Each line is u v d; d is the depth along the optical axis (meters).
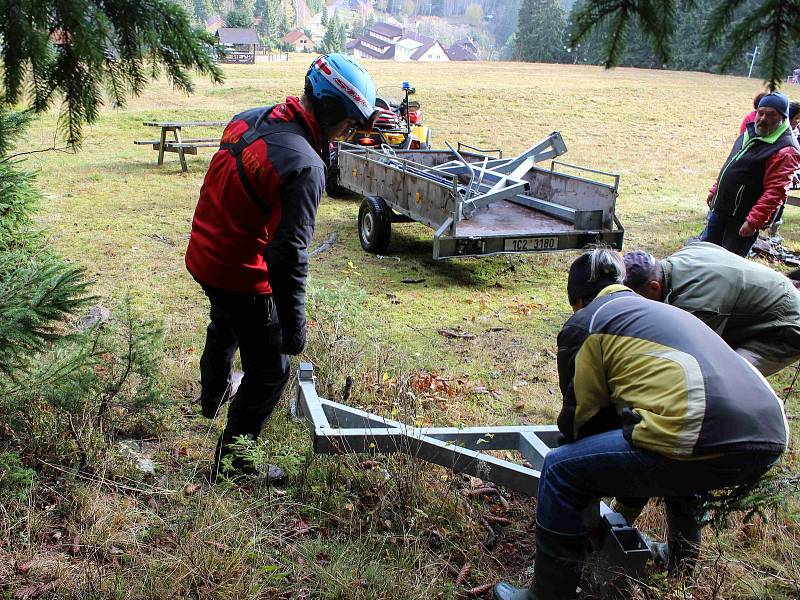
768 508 3.19
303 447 3.77
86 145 16.38
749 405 2.33
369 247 8.77
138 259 7.96
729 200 5.93
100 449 3.51
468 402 4.84
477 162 9.50
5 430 3.45
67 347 3.84
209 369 3.72
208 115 21.28
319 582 2.81
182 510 3.11
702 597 2.82
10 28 2.36
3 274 3.62
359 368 4.86
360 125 3.09
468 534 3.25
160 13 2.61
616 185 7.82
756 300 3.29
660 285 3.29
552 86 31.62
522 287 7.79
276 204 2.93
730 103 29.25
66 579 2.70
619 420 2.66
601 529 2.79
